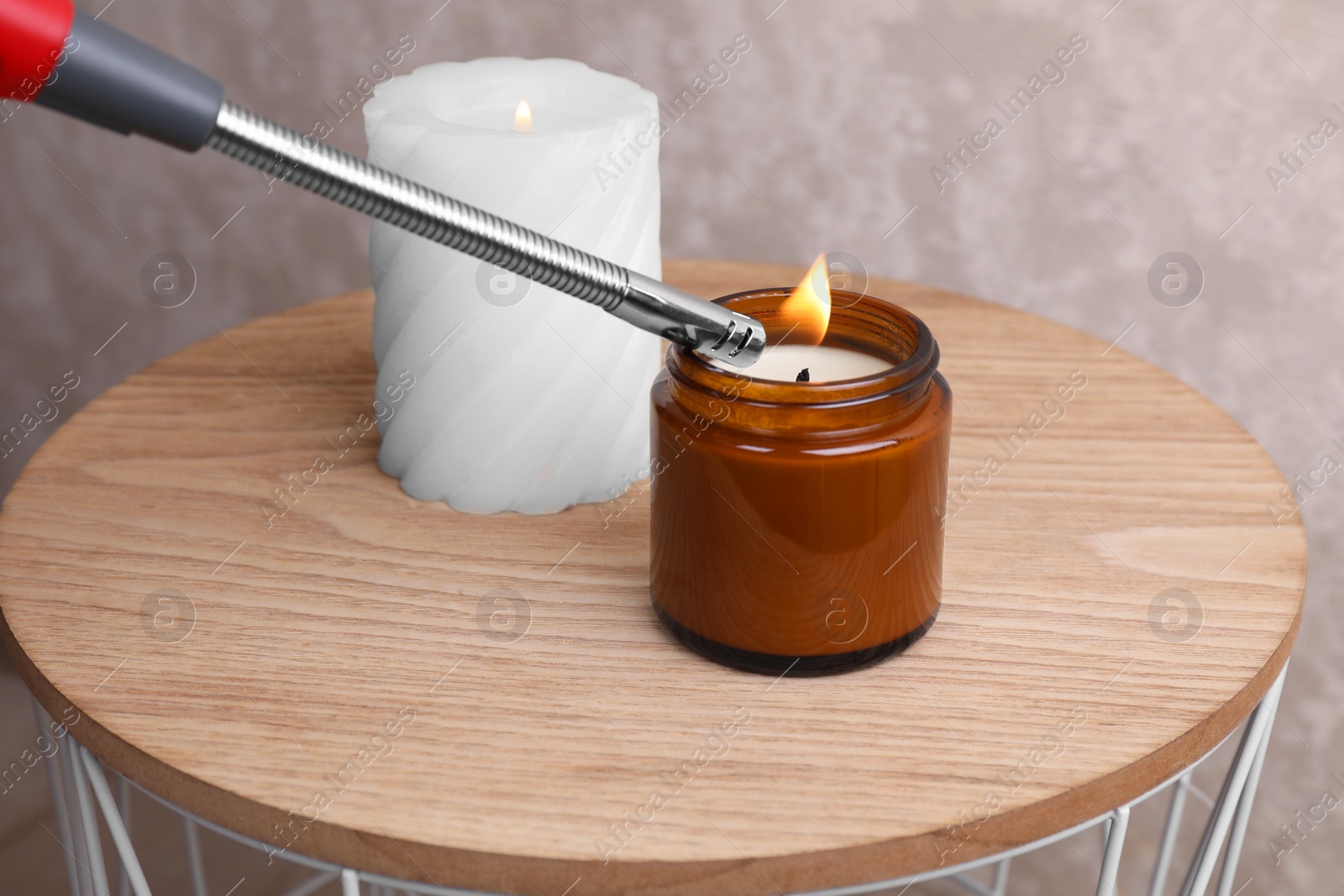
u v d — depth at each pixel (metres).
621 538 0.69
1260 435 1.04
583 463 0.70
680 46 0.98
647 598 0.67
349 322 0.83
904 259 1.03
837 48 0.97
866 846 0.58
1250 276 0.99
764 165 1.01
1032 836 0.60
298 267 1.13
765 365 0.64
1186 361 1.03
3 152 1.11
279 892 1.03
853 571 0.62
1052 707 0.62
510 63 0.72
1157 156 0.96
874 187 1.01
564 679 0.63
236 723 0.62
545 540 0.69
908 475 0.61
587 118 0.70
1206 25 0.92
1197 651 0.64
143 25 1.04
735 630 0.63
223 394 0.77
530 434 0.69
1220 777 1.10
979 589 0.67
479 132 0.66
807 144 1.00
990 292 1.03
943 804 0.60
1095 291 1.02
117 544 0.68
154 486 0.71
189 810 0.60
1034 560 0.68
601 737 0.61
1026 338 0.82
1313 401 1.02
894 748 0.61
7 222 1.13
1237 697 0.63
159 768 0.60
